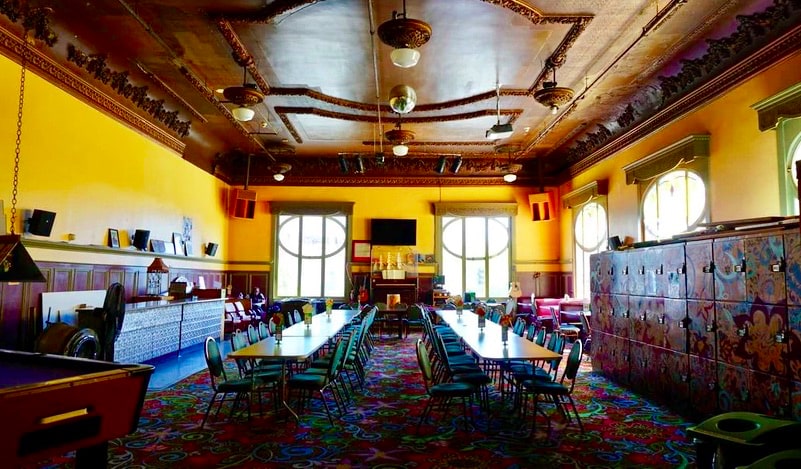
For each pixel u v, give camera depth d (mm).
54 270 6938
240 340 5953
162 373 7781
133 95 8664
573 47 7051
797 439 3215
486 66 7750
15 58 6176
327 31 6586
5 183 6051
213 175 13023
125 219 8750
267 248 14102
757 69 6270
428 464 4078
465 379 5453
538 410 5617
